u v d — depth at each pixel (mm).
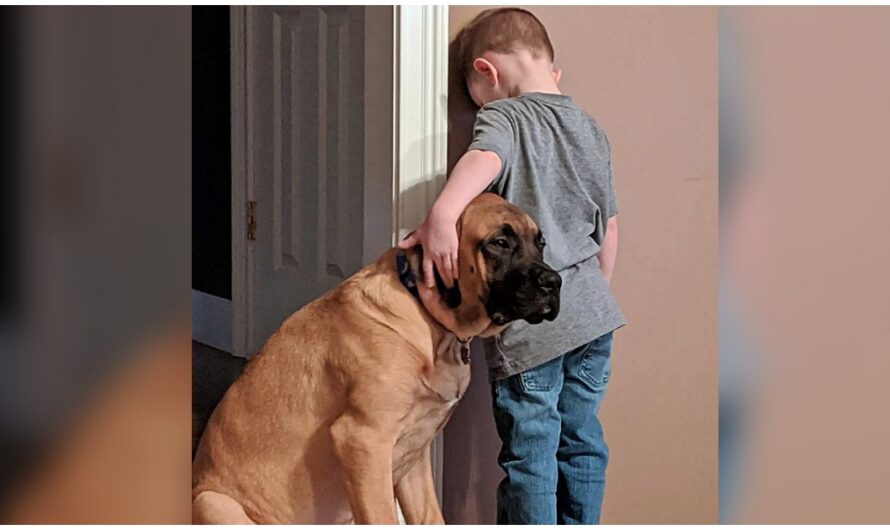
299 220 2387
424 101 1601
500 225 1346
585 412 1653
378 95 1642
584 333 1563
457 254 1357
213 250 3191
